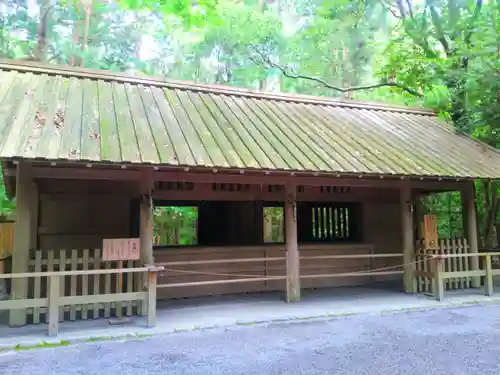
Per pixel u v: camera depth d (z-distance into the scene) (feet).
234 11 53.83
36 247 22.08
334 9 51.08
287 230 23.53
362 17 50.60
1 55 51.49
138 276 19.42
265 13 58.65
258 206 27.96
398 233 32.65
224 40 55.98
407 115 33.99
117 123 20.36
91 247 23.75
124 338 16.40
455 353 14.78
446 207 44.93
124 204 24.63
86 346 15.40
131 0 26.91
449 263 25.39
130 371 12.96
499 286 28.60
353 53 59.88
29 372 12.80
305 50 59.93
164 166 17.63
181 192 25.72
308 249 29.01
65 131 18.34
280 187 28.86
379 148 25.31
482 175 24.57
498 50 30.53
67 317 19.15
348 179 24.34
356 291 27.14
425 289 26.50
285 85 64.80
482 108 32.12
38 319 17.90
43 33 52.31
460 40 34.24
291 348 15.31
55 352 14.71
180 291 25.11
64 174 18.44
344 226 32.78
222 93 28.53
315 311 20.99
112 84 25.52
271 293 26.45
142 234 19.63
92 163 16.58
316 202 31.27
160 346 15.46
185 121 22.66
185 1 26.94
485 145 30.22
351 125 28.73
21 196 17.84
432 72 36.11
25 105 20.10
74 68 25.40
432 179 24.12
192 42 60.29
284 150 21.93
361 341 16.24
